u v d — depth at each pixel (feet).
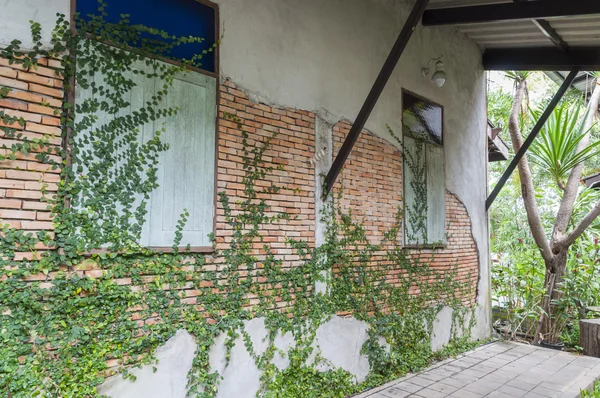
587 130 25.45
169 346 11.46
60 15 10.09
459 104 24.35
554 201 40.04
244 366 13.11
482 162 26.58
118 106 10.89
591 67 23.03
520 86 27.89
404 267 19.34
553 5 18.12
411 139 20.54
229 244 13.05
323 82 16.43
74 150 10.06
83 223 10.12
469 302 23.71
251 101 14.01
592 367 19.52
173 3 12.44
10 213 9.16
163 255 11.53
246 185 13.64
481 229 25.72
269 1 14.80
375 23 18.98
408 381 17.19
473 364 19.71
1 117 9.15
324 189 16.03
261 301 13.76
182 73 12.28
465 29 24.44
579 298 24.17
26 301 9.19
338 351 16.02
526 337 25.91
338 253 16.28
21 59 9.48
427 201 21.15
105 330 10.36
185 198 12.09
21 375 9.05
